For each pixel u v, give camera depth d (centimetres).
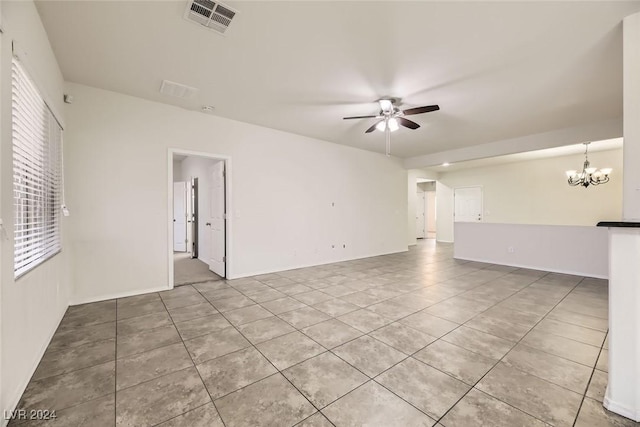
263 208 466
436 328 257
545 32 221
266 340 234
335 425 143
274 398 163
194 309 304
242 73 287
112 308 304
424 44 238
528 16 203
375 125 385
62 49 244
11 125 152
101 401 159
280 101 356
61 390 169
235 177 432
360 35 226
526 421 144
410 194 885
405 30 220
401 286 397
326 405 157
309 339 236
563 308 310
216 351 215
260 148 461
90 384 174
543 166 712
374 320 275
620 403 149
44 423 143
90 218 321
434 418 147
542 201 714
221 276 446
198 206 629
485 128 463
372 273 478
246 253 447
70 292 310
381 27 216
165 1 190
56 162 264
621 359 149
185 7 196
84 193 317
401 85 311
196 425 142
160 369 191
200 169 610
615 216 605
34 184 202
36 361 191
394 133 496
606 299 342
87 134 317
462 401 160
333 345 225
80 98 313
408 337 239
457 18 206
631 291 148
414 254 694
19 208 178
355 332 249
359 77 294
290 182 503
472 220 873
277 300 335
